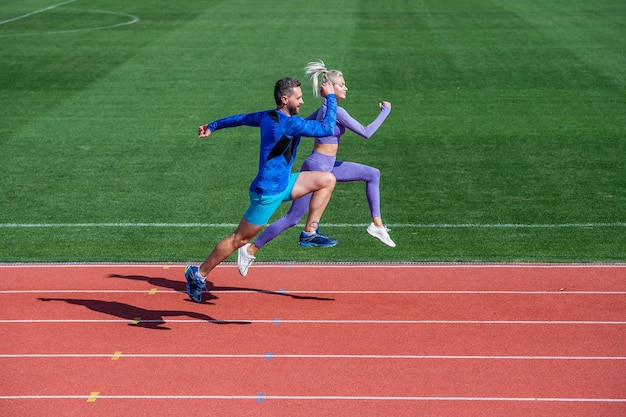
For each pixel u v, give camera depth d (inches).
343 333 431.8
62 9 1675.7
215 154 763.4
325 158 450.9
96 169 721.0
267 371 393.4
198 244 563.2
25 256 541.3
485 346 417.1
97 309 462.6
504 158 745.0
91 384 382.0
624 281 497.0
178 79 1058.1
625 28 1378.0
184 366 398.3
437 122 864.9
